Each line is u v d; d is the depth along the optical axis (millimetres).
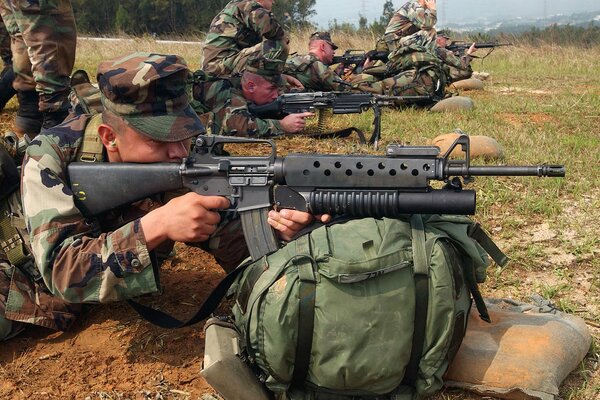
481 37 16172
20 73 5680
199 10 46281
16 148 3094
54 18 5105
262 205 2584
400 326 2305
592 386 2641
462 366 2572
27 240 2938
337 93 6227
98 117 2875
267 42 6258
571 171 5203
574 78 12039
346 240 2346
